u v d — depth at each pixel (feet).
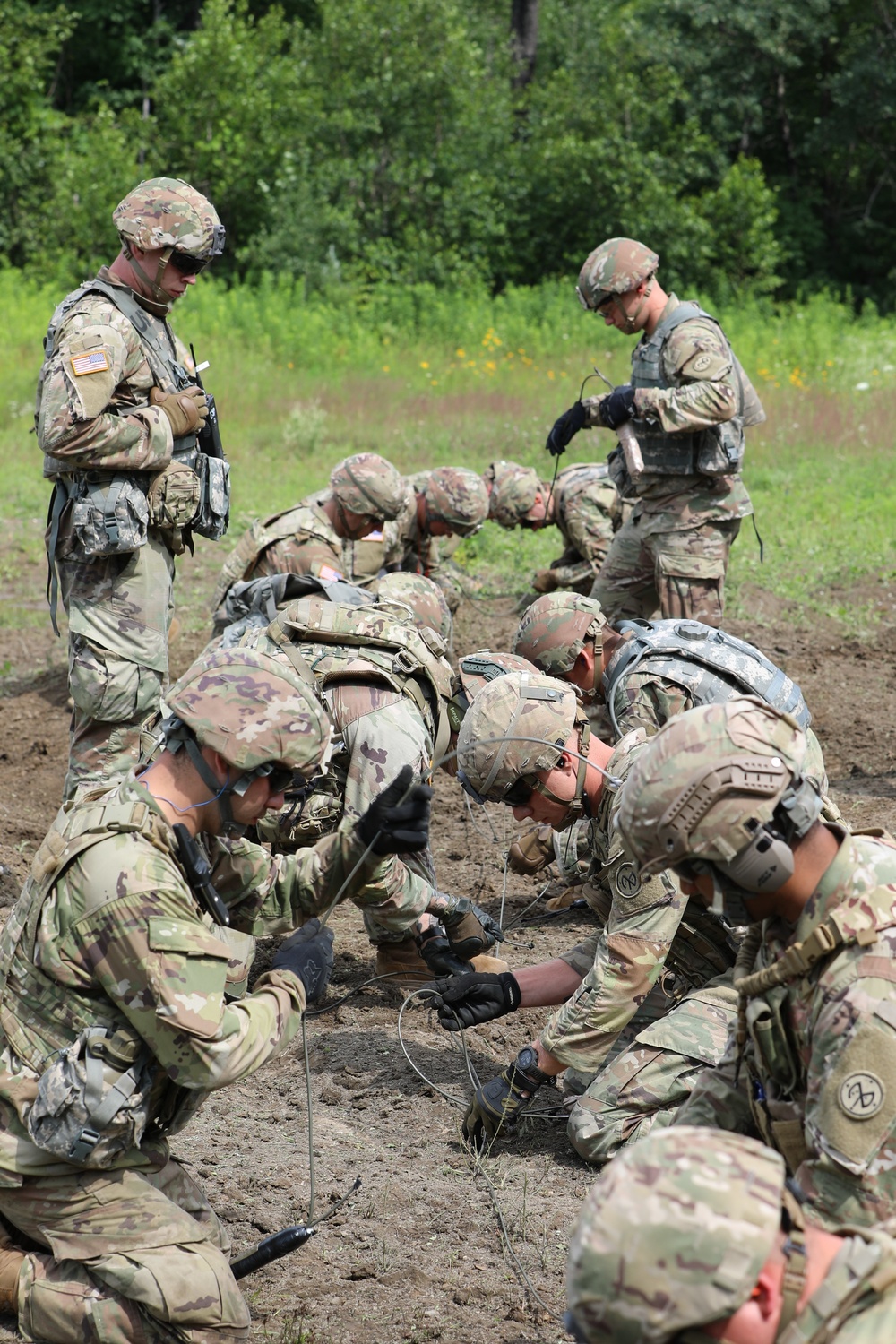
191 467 20.72
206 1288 10.62
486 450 55.16
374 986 19.27
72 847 10.50
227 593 20.61
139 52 128.16
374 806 11.98
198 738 10.61
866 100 113.09
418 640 17.34
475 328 85.35
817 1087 8.80
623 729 16.47
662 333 24.81
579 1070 14.47
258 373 69.00
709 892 9.31
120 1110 10.39
